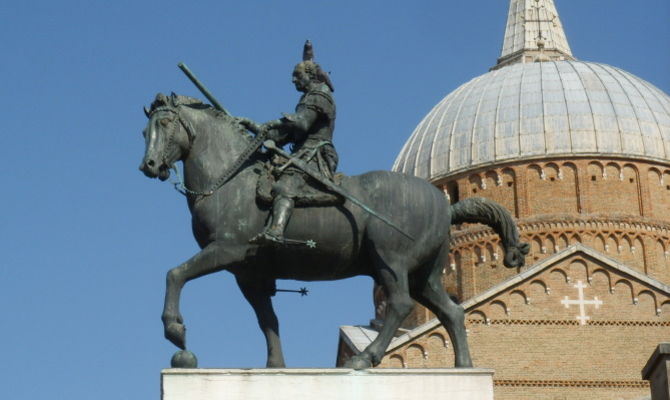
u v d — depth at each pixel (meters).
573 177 72.19
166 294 23.42
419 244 24.45
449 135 75.50
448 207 25.19
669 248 71.00
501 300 56.28
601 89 74.94
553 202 71.69
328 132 24.94
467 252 71.25
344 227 24.20
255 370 22.83
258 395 22.73
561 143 72.56
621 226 70.75
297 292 25.06
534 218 71.12
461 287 70.75
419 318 68.62
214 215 23.94
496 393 55.00
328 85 25.28
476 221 25.72
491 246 70.75
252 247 23.94
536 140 72.88
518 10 88.88
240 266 24.11
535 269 56.59
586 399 55.16
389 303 24.06
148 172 24.00
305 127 24.55
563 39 88.06
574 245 57.00
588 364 55.59
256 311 24.72
